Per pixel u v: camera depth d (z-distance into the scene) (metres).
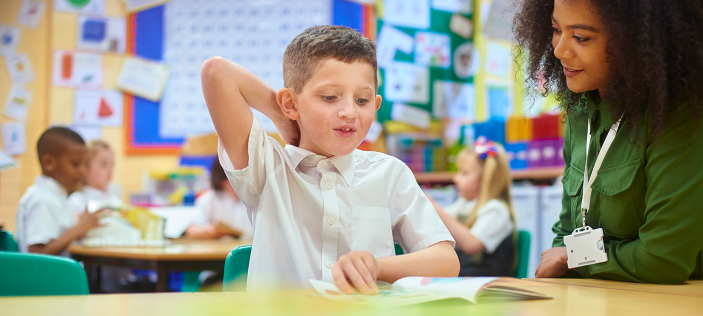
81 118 4.31
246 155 1.05
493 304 0.72
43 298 0.75
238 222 3.11
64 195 2.54
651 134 1.03
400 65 4.68
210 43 4.50
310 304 0.70
